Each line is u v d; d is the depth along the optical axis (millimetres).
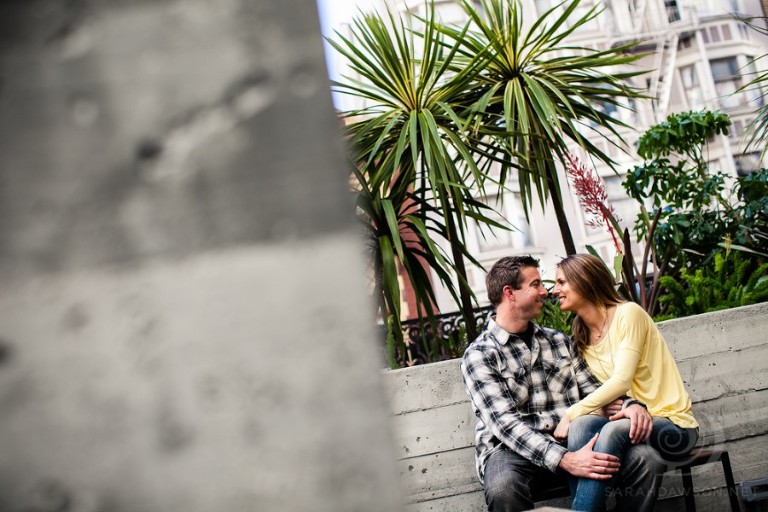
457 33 4324
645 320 2840
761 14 14797
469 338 4000
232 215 471
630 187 6113
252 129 478
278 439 458
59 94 481
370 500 456
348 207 475
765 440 3354
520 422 2686
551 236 14383
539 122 4352
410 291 9883
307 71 484
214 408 460
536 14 15008
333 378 461
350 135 4164
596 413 2730
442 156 3818
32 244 471
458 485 3133
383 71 4359
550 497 2707
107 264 470
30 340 465
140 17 486
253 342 462
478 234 14297
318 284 466
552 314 4082
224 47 484
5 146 478
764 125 5984
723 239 5477
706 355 3393
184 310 465
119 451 460
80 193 475
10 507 459
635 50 14711
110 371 463
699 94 14695
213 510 458
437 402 3156
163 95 481
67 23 486
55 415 462
